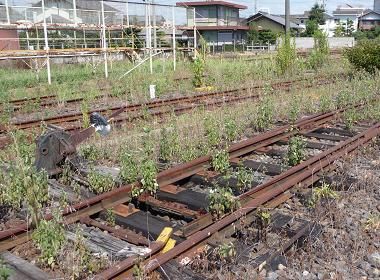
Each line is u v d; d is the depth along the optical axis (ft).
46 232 16.20
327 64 91.86
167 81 65.36
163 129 31.04
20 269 15.34
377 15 351.05
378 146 31.01
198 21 215.72
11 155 27.58
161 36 108.17
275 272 15.64
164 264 15.38
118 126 37.35
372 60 70.85
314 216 19.88
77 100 51.29
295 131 34.47
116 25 87.15
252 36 232.32
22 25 74.49
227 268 15.66
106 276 14.40
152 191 22.04
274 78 70.44
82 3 91.40
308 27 260.21
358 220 19.71
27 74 80.18
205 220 18.69
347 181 23.84
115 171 25.76
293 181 22.89
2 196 20.77
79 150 28.17
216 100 49.01
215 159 25.85
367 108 41.57
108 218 19.35
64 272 15.53
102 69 86.99
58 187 22.81
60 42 100.17
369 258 16.60
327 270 15.90
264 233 17.89
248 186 23.56
